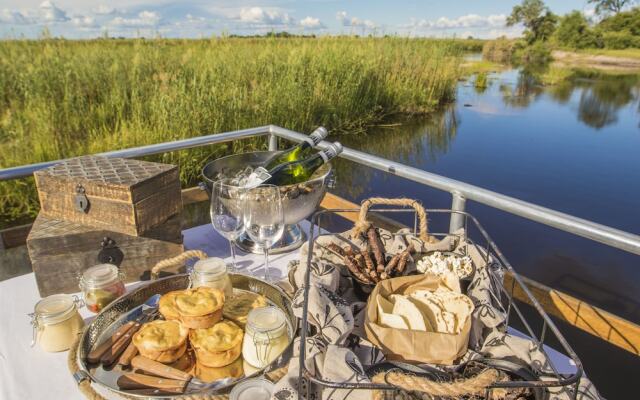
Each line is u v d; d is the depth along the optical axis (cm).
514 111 955
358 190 457
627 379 197
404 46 904
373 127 725
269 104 518
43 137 391
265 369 62
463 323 66
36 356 71
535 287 129
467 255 85
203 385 61
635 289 297
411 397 51
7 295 89
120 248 92
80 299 87
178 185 99
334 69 686
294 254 109
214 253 109
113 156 130
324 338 62
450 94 978
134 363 64
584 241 364
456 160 611
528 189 517
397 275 83
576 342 219
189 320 68
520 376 57
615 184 535
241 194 87
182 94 455
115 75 517
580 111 988
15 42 584
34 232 87
